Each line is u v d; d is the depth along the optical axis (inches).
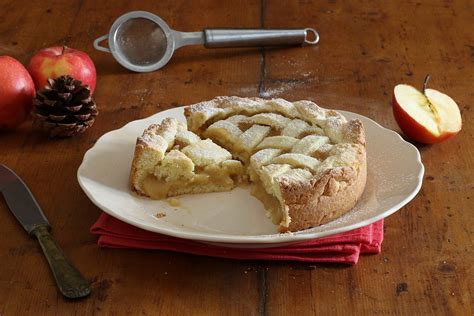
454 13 48.5
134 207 35.3
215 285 32.2
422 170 35.4
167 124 38.0
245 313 31.3
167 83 43.0
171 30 43.9
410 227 34.5
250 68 44.1
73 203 35.7
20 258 33.2
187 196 36.3
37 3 49.3
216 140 38.5
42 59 41.5
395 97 39.3
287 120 38.3
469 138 39.3
